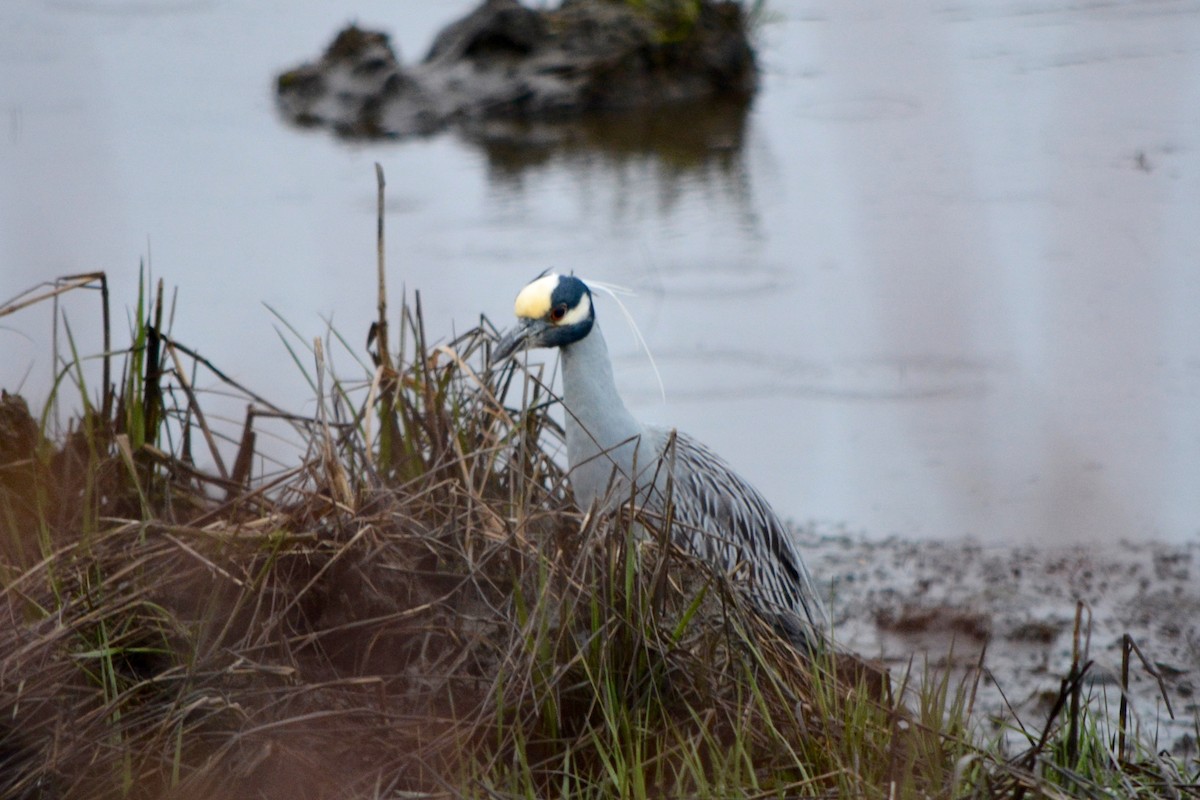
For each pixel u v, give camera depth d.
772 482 13.73
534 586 8.19
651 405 15.21
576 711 7.80
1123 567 12.03
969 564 12.21
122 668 7.92
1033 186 21.08
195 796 7.15
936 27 28.77
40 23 34.00
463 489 8.77
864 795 7.00
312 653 8.10
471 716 7.71
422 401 10.10
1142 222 19.42
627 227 20.03
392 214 20.69
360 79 27.17
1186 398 14.84
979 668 8.34
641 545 8.34
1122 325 16.59
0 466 9.13
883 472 13.84
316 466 8.96
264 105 27.34
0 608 7.95
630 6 27.30
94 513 8.95
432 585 8.30
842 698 8.03
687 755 7.20
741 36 27.58
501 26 27.30
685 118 26.30
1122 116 24.22
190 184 22.34
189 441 9.95
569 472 8.96
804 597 10.86
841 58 27.19
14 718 7.37
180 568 8.21
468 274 17.98
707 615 8.20
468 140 25.47
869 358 16.09
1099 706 9.13
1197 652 10.51
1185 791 7.33
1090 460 13.62
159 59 30.66
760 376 15.73
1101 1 31.58
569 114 26.66
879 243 18.69
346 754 7.49
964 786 7.12
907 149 23.42
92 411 9.75
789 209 20.84
